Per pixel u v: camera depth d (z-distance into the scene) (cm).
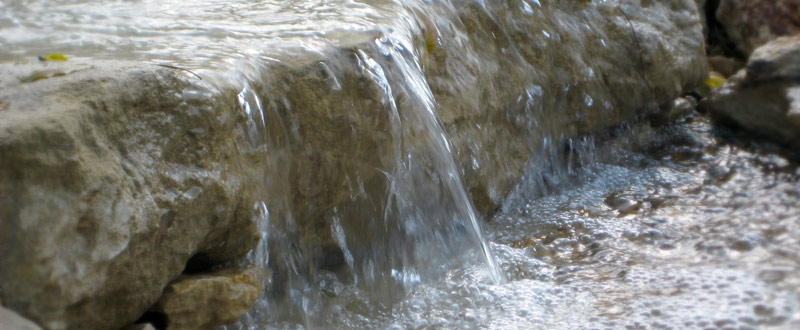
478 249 380
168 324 264
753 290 319
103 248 229
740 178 475
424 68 388
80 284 225
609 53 524
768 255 357
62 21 335
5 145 210
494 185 442
